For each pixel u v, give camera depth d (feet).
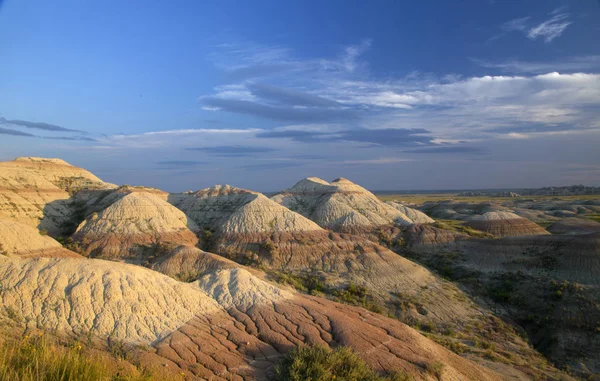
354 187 330.13
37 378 36.52
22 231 155.84
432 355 78.02
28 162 274.77
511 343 127.54
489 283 172.96
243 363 65.62
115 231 207.92
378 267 180.04
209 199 287.28
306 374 59.31
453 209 464.24
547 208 474.08
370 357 71.15
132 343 64.64
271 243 198.59
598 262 157.07
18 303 64.90
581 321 132.87
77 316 66.03
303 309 86.07
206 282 94.17
